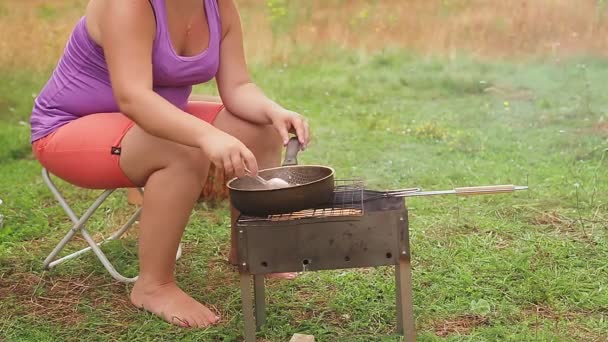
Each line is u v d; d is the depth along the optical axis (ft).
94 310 11.85
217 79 12.23
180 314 11.30
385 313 11.34
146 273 11.60
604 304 11.43
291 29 32.48
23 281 12.95
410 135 21.38
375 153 19.85
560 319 11.08
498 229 14.40
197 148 11.02
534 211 15.30
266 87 26.96
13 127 22.52
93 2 11.64
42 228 15.34
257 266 9.64
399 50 30.63
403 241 9.43
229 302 11.91
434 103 25.05
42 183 18.29
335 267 9.53
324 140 21.11
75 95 11.91
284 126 11.32
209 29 11.62
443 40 30.55
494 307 11.46
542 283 12.07
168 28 11.19
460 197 16.17
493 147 19.88
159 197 11.12
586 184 16.69
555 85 25.36
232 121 11.87
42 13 33.32
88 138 11.49
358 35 31.96
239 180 10.32
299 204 9.50
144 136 11.07
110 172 11.43
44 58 28.14
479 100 24.88
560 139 19.88
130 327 11.19
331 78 28.04
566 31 29.45
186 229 15.06
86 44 11.70
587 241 13.82
